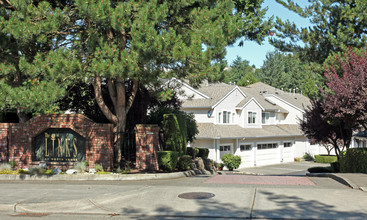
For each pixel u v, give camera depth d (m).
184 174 15.24
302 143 46.44
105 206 9.45
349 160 16.53
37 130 15.47
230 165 31.50
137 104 18.78
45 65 12.47
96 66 12.38
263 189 11.15
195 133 21.80
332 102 16.06
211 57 13.18
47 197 10.33
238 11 25.47
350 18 24.05
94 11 12.22
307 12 26.00
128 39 15.79
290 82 79.19
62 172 14.40
